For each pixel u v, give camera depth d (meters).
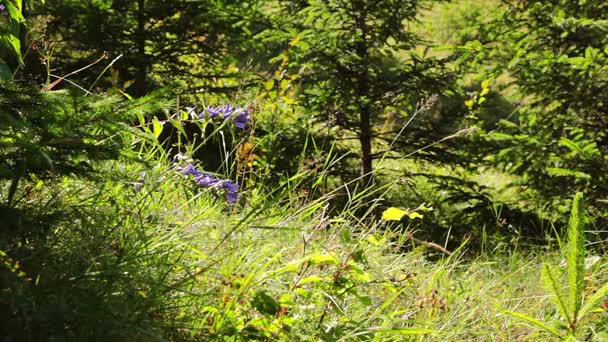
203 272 2.54
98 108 2.20
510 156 8.12
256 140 4.27
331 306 2.71
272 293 2.63
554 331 2.85
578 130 8.16
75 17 8.88
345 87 8.72
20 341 1.94
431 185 9.77
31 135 2.19
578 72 7.95
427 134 9.02
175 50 9.52
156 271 2.52
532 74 8.02
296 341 2.44
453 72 9.20
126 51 9.03
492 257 5.04
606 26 7.60
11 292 2.06
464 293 3.37
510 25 8.73
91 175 2.33
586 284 3.46
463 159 9.02
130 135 2.94
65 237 2.52
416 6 9.41
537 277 4.01
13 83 2.21
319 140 8.38
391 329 2.53
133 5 9.65
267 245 2.95
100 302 2.13
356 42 9.05
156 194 3.16
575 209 2.79
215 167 7.07
